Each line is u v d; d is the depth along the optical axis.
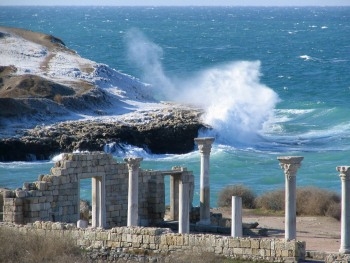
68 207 118.00
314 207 139.38
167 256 96.81
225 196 151.25
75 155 118.62
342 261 97.25
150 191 127.00
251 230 119.81
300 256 95.50
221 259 95.75
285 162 104.69
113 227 111.31
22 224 110.12
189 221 123.00
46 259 98.12
